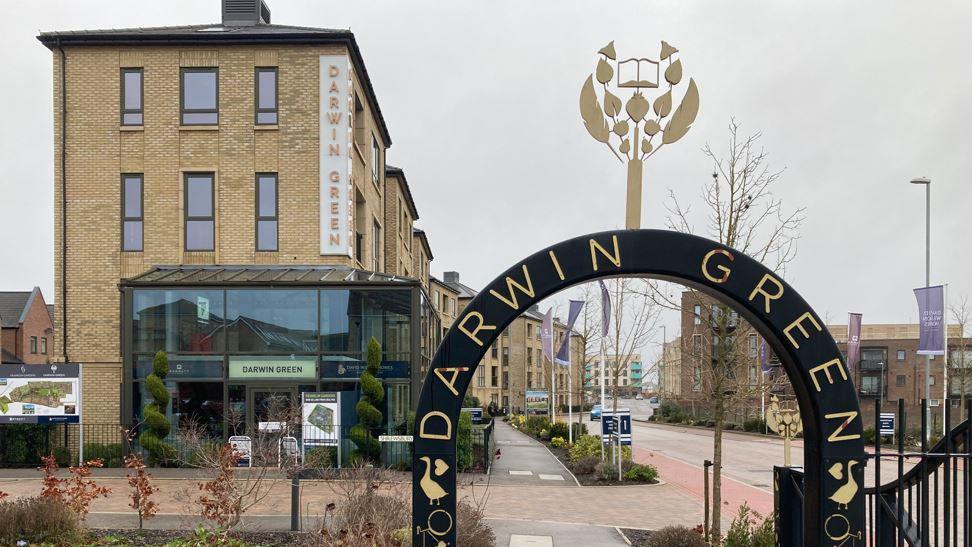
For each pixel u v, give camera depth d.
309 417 18.84
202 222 23.16
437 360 5.39
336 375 20.94
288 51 23.25
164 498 14.75
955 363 50.88
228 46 23.22
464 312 5.40
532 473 21.52
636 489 18.64
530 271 5.43
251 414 20.78
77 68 23.27
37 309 50.72
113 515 12.59
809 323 5.39
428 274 60.81
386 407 20.81
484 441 21.19
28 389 19.50
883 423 36.34
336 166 23.11
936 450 5.91
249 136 23.14
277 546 10.17
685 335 20.38
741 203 12.69
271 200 23.14
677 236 5.46
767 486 21.28
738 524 10.03
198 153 23.16
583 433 31.81
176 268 22.75
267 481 16.61
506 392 83.69
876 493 5.57
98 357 22.86
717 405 11.12
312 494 15.13
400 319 21.09
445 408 5.37
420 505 5.32
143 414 20.41
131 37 22.98
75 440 21.31
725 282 5.44
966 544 5.42
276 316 21.11
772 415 10.14
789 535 6.37
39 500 10.66
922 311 24.78
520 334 86.94
